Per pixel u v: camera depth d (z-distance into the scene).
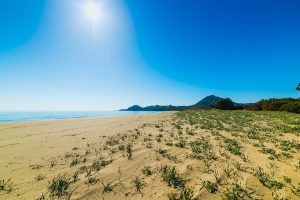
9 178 4.66
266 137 9.45
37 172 5.08
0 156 6.61
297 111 29.16
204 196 3.75
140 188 4.12
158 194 3.87
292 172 4.90
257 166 5.35
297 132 10.66
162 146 7.78
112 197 3.77
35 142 9.11
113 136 10.52
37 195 3.83
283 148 7.26
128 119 23.53
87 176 4.75
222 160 5.85
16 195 3.82
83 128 14.67
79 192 3.95
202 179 4.49
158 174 4.84
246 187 4.08
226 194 3.77
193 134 10.46
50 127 15.63
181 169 5.12
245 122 15.96
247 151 6.94
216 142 8.37
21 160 6.14
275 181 4.30
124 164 5.64
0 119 31.33
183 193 3.84
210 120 17.86
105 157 6.41
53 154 6.88
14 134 11.78
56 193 3.89
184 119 20.16
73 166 5.54
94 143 8.76
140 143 8.48
